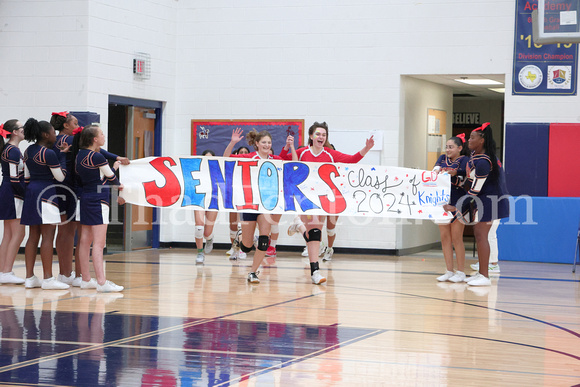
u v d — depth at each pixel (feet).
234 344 17.56
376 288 27.43
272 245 33.68
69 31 36.40
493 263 32.99
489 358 16.55
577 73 37.11
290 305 23.26
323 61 40.24
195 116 42.19
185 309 22.34
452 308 23.21
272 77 40.98
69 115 27.07
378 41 39.55
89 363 15.60
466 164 28.86
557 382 14.60
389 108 39.45
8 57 37.35
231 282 28.58
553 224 37.09
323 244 40.42
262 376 14.76
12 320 20.38
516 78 37.81
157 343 17.57
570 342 18.40
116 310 22.08
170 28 41.86
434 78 41.16
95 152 25.30
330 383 14.33
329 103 40.19
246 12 41.27
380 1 39.45
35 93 36.99
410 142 41.27
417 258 39.04
